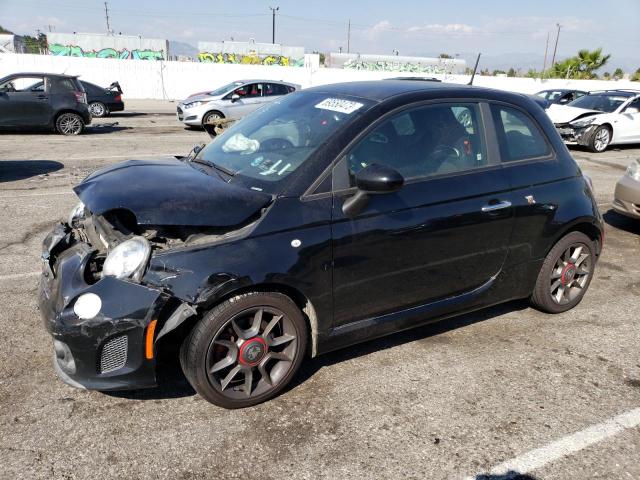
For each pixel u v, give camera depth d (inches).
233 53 1429.6
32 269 189.2
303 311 121.4
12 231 230.4
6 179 335.3
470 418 115.8
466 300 143.8
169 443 105.4
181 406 117.0
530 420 115.7
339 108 132.0
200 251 105.5
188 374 111.4
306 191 115.2
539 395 125.0
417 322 137.8
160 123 709.9
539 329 157.8
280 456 102.9
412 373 132.6
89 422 110.8
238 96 623.8
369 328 129.3
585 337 153.6
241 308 109.9
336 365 135.3
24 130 574.6
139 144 500.4
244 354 113.0
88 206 107.7
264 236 110.0
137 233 118.1
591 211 158.9
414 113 131.4
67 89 551.5
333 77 1256.2
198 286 103.2
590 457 105.2
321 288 117.2
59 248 123.3
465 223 133.9
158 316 103.1
